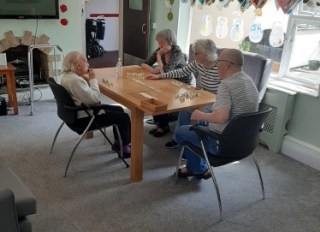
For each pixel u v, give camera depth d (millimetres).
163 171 2736
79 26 4383
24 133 3318
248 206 2340
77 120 2562
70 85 2467
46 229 1998
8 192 1325
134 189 2463
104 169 2721
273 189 2574
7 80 3668
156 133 3428
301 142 3068
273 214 2266
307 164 3010
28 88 4238
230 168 2861
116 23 7785
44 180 2514
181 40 4523
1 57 3619
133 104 2357
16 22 3930
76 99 2508
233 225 2131
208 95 2650
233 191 2512
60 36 4270
